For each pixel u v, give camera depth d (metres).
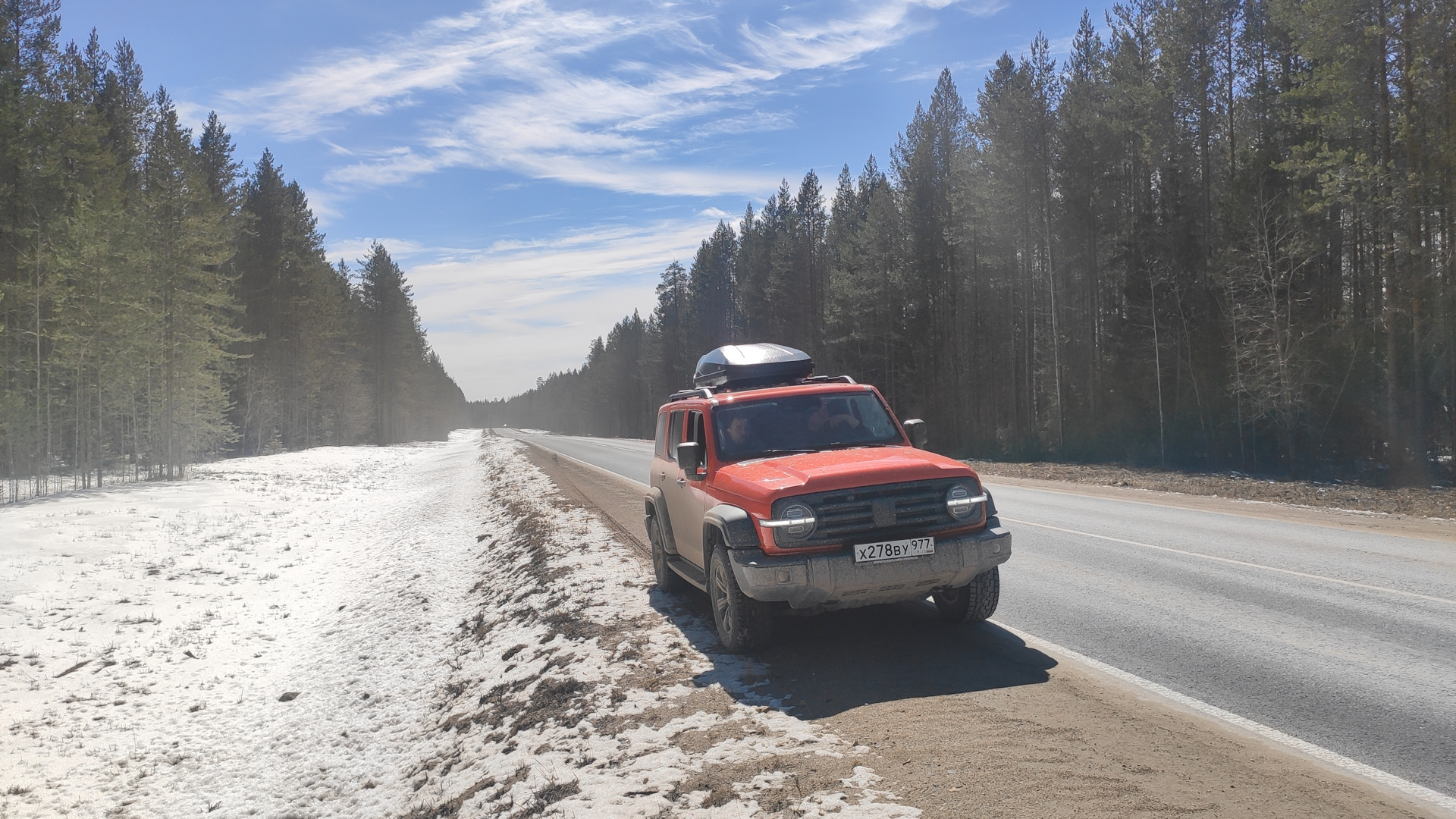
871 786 3.75
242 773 7.62
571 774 4.63
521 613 9.41
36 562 14.47
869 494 5.70
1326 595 7.26
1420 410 24.62
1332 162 23.83
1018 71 38.25
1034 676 5.27
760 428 7.09
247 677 10.28
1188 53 33.34
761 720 4.79
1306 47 24.03
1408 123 22.69
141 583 13.88
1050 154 37.69
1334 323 29.14
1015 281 43.44
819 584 5.45
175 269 32.75
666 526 8.38
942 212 45.25
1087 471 24.19
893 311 49.72
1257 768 3.74
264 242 54.69
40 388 27.81
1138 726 4.30
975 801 3.50
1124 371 36.50
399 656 9.96
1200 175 36.31
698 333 89.69
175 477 31.67
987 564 5.76
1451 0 21.56
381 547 18.28
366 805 6.26
